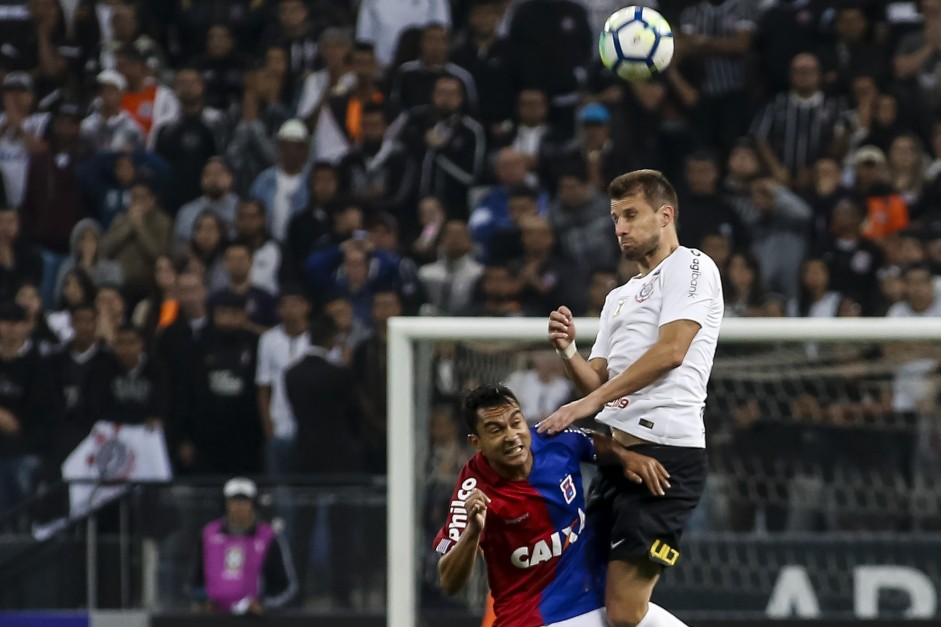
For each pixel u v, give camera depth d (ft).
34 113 154.71
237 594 108.47
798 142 141.69
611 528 63.05
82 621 110.11
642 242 59.82
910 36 148.15
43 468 126.41
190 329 129.18
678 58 146.61
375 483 110.73
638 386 57.21
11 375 128.36
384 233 134.82
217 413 126.00
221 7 164.55
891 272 128.26
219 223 139.44
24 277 144.87
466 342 94.73
